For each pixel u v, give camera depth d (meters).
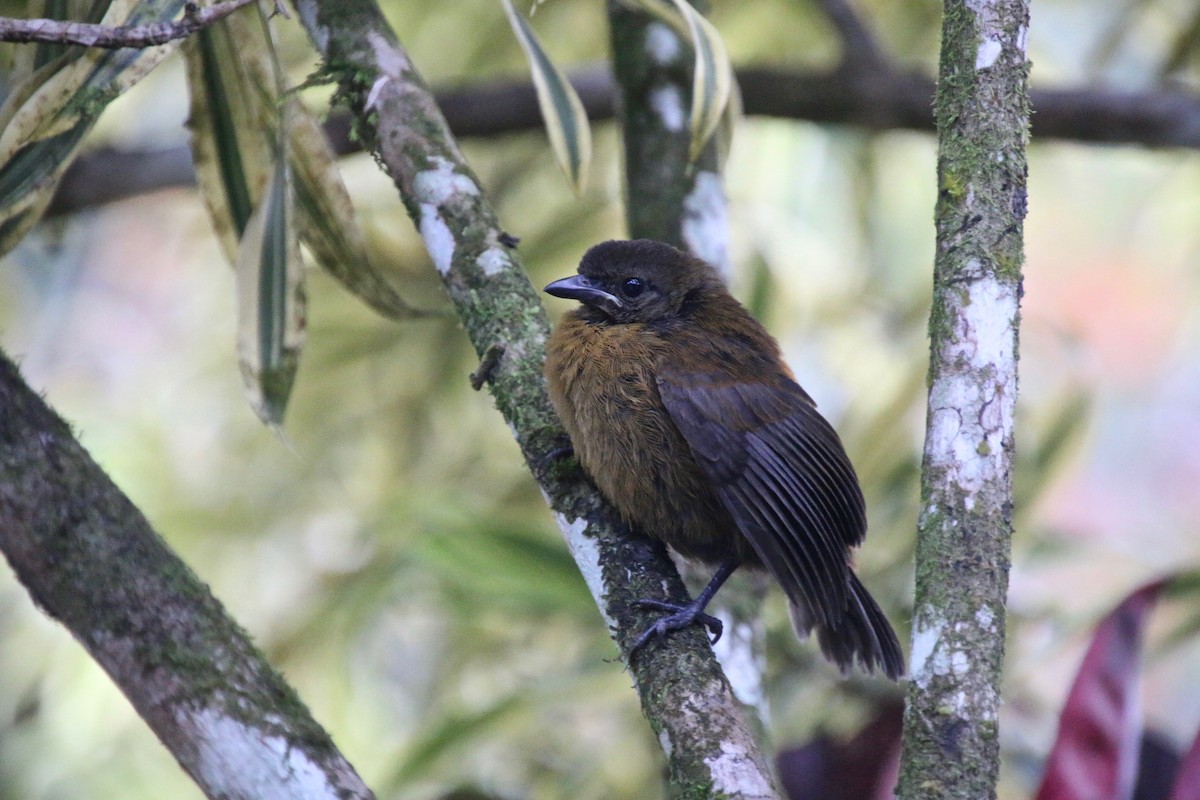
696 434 7.68
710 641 7.20
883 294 13.81
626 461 7.61
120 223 16.55
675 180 9.46
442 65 14.15
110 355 15.51
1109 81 14.12
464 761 9.84
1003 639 5.42
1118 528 15.88
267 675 6.00
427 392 13.18
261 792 5.73
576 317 8.47
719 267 9.39
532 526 10.01
